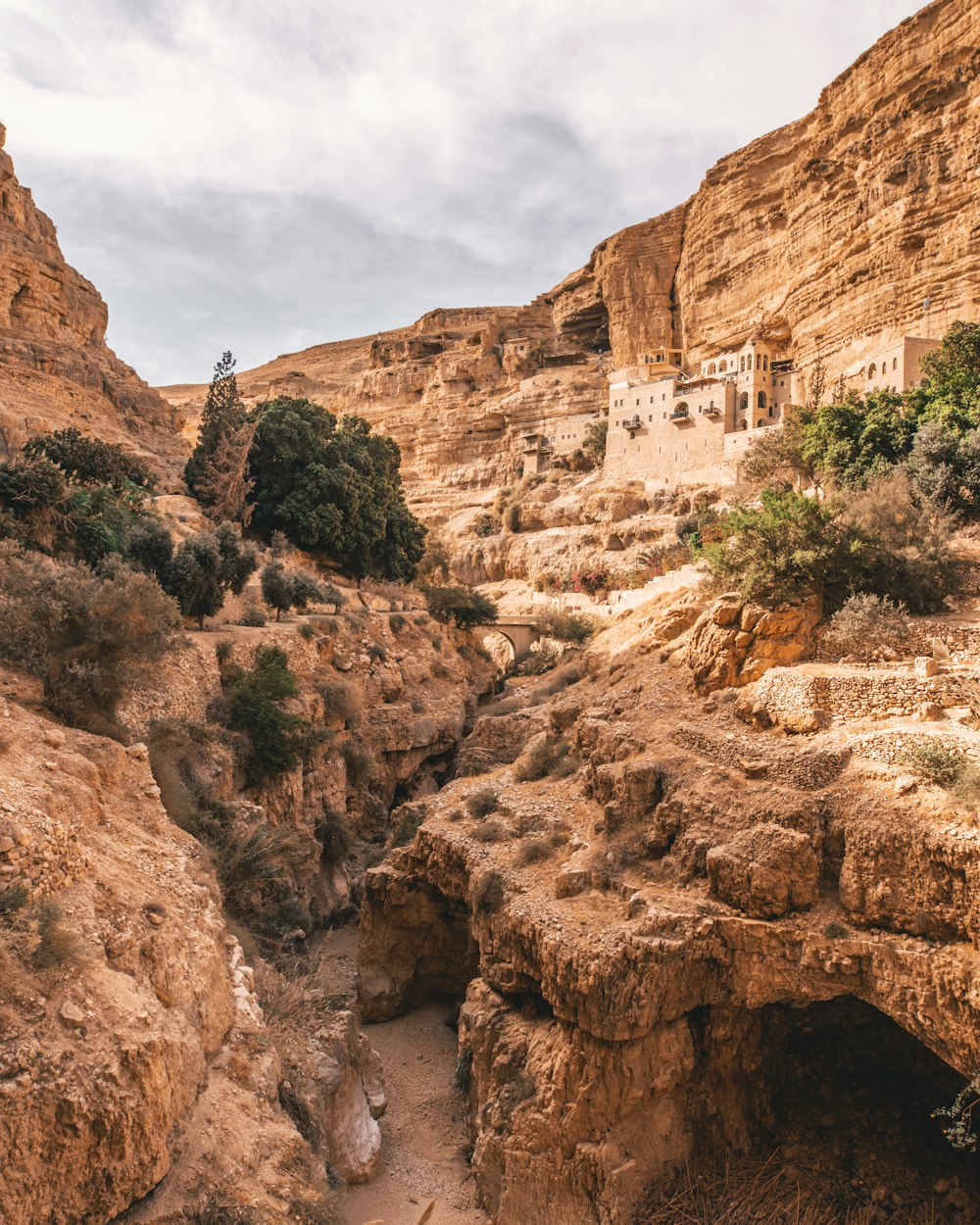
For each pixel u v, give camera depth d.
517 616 69.00
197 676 30.94
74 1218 10.75
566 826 28.31
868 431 42.66
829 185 76.94
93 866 14.99
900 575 31.19
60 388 60.53
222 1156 13.12
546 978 21.92
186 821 22.94
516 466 112.56
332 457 61.75
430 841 29.95
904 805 20.53
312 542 58.19
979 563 33.25
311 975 25.27
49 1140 10.52
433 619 60.78
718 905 22.00
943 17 68.00
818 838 21.75
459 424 122.19
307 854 32.00
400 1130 24.11
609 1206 19.61
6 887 12.59
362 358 193.12
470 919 27.70
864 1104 23.06
